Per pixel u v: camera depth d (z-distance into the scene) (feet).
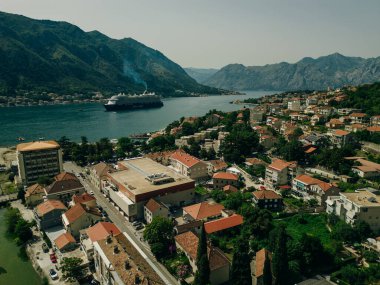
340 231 367.86
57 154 606.96
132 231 417.49
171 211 476.95
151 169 572.10
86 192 515.09
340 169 561.02
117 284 246.47
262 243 370.12
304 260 325.83
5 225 447.01
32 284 320.09
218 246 370.53
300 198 488.44
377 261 329.52
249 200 484.33
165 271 332.19
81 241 366.63
